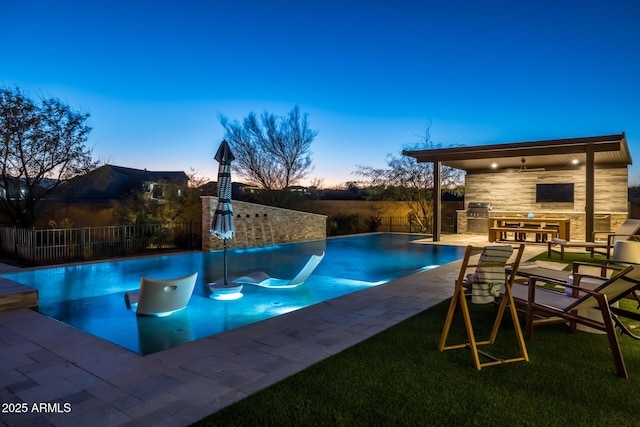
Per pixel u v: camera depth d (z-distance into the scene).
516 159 15.03
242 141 21.02
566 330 4.50
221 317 5.53
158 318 5.45
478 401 2.82
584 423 2.54
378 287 6.81
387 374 3.26
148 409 2.72
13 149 11.96
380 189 21.91
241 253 12.48
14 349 3.96
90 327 5.04
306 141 22.36
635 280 3.55
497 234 15.77
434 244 14.55
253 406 2.73
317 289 7.47
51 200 13.05
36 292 5.83
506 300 3.90
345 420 2.56
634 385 3.09
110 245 11.27
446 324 3.78
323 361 3.54
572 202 16.62
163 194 14.56
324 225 17.52
